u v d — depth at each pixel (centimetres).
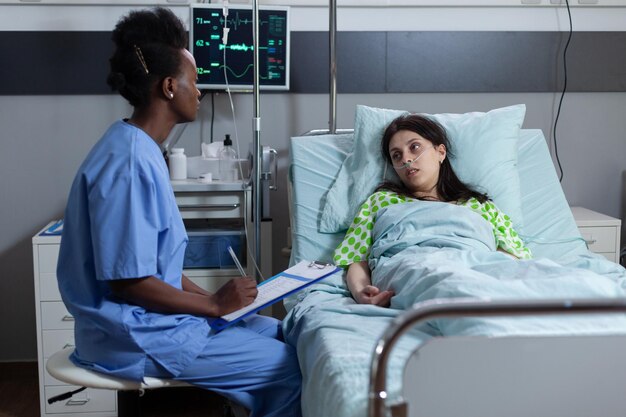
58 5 290
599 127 317
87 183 169
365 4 299
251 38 284
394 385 128
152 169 172
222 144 289
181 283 199
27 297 304
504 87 309
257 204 258
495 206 230
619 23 310
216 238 266
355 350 150
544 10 307
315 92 304
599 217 285
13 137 297
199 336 173
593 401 118
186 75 182
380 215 220
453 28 306
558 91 312
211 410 268
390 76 305
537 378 117
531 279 153
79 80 294
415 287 170
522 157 263
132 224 165
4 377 295
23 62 291
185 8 296
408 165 226
